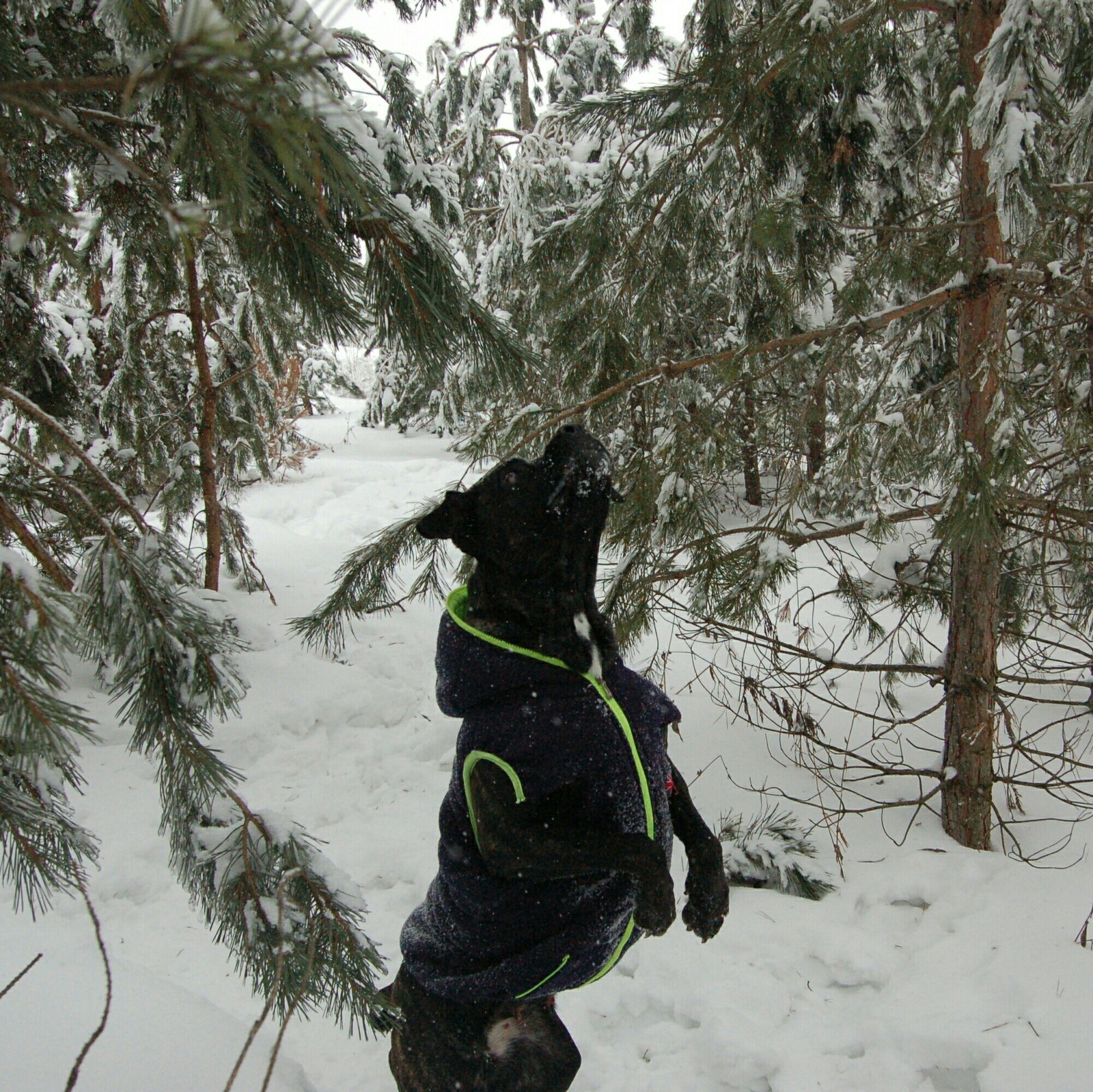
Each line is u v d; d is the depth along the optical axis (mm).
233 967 3133
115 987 2291
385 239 1999
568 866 1501
